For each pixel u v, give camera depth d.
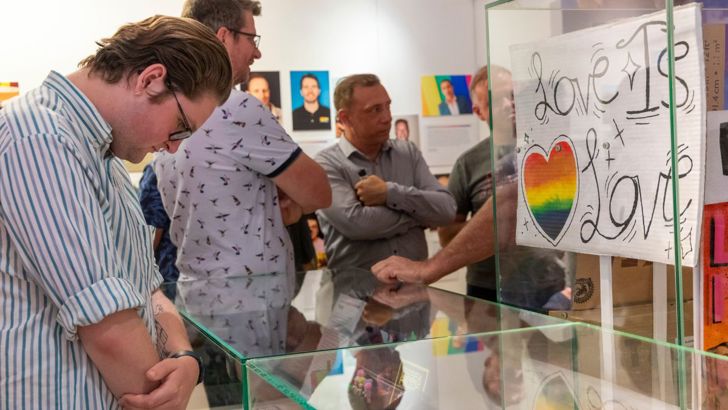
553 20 1.22
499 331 1.17
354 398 1.01
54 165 1.00
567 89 1.20
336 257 3.34
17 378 1.04
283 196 2.42
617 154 1.11
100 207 1.07
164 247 2.84
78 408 1.06
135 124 1.12
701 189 0.98
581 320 1.21
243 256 2.28
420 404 1.05
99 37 4.29
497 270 1.44
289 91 4.76
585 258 1.19
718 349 1.03
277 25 4.73
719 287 1.02
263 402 0.96
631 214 1.09
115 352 1.04
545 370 1.15
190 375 1.13
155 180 2.84
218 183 2.25
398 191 3.20
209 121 2.22
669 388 1.00
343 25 4.86
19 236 1.01
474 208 3.52
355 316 1.35
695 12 0.96
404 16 5.00
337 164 3.31
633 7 1.06
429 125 5.09
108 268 1.03
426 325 1.26
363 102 3.25
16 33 4.16
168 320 1.32
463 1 5.12
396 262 1.99
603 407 1.08
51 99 1.07
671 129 0.98
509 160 1.37
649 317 1.08
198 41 1.13
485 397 1.10
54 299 1.01
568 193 1.22
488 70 1.38
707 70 0.98
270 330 1.23
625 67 1.08
